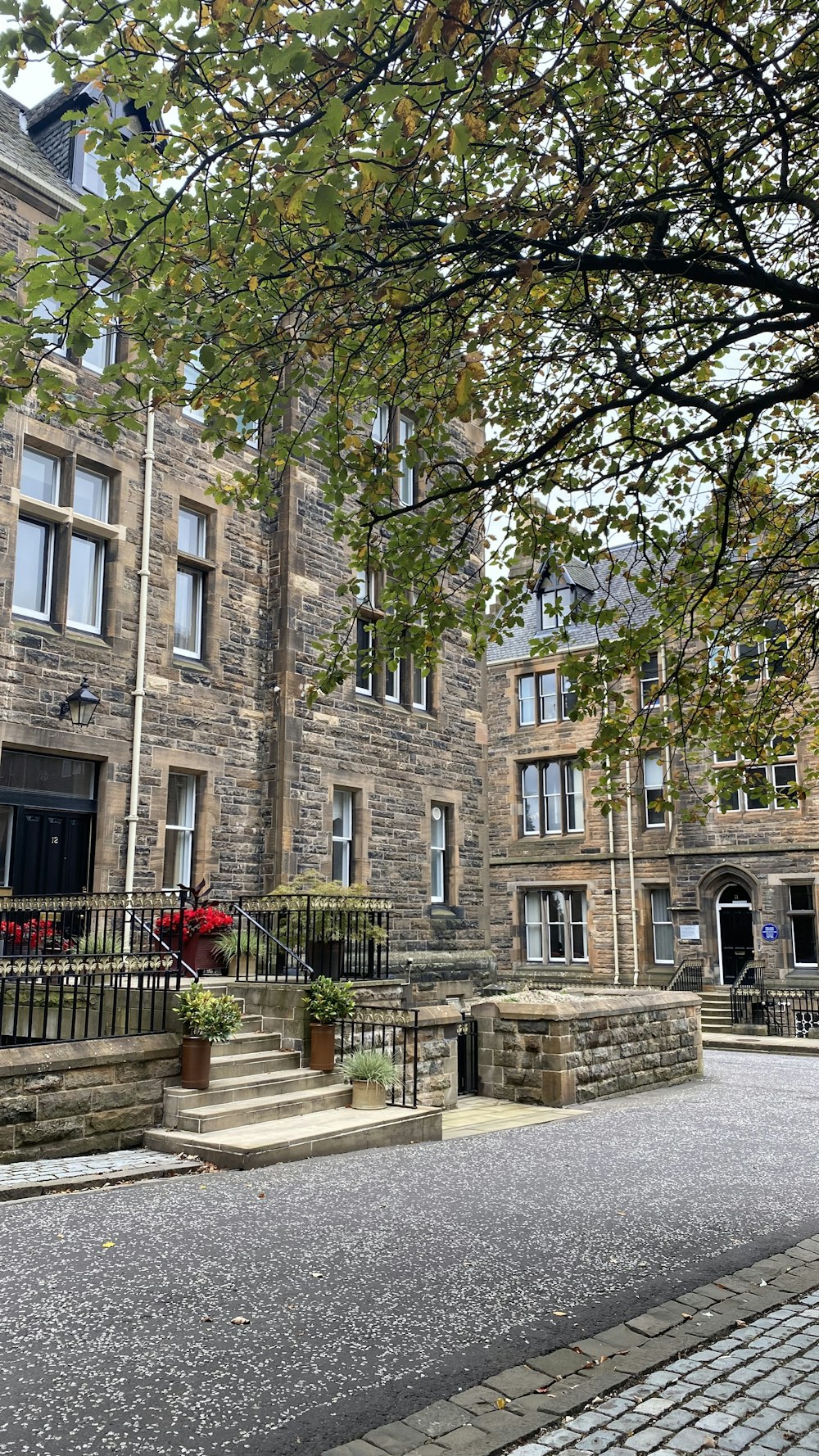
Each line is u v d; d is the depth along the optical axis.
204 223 5.91
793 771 25.47
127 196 5.52
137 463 14.13
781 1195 7.80
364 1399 4.09
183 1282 5.32
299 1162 8.59
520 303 6.47
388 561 7.54
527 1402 4.11
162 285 6.65
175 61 4.97
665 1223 6.85
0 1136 8.00
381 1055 10.63
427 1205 7.12
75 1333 4.62
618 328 6.52
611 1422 3.97
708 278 5.40
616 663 8.06
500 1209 7.08
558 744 29.73
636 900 27.44
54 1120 8.38
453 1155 9.09
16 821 12.41
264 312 6.22
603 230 5.67
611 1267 5.85
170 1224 6.40
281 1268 5.59
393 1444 3.74
